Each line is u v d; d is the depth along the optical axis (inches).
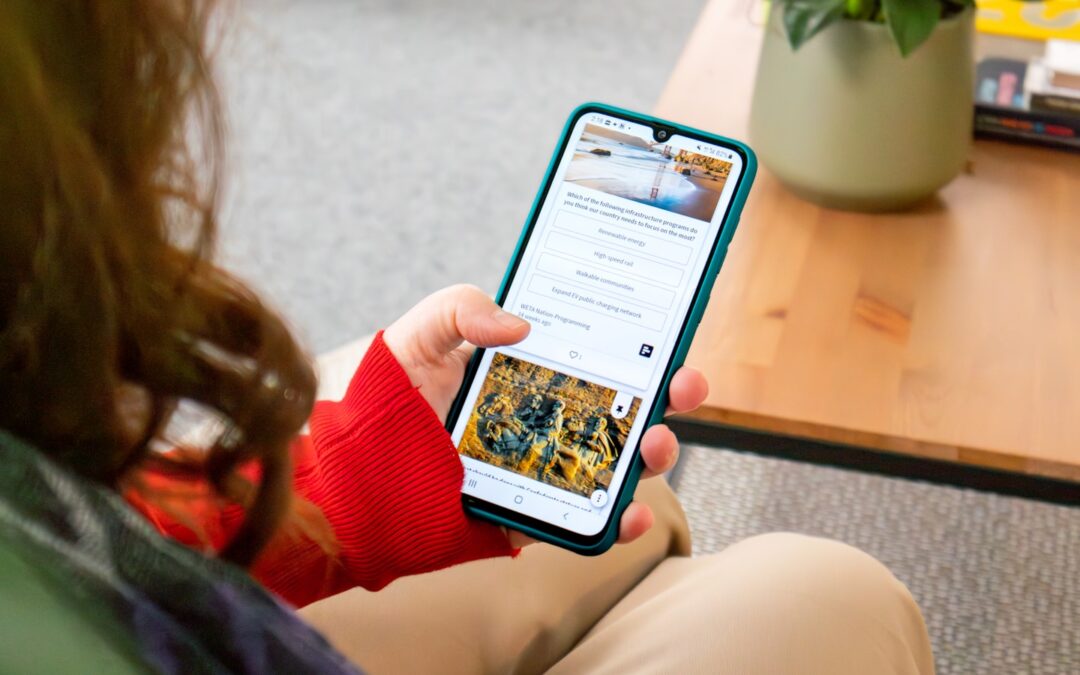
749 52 41.6
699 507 48.3
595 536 27.2
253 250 62.7
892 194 35.1
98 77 19.7
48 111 18.5
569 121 29.0
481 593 29.7
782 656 26.9
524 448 27.6
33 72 18.2
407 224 64.8
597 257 28.3
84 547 18.9
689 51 41.7
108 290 19.9
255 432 21.8
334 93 75.9
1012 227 35.5
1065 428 30.7
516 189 67.5
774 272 34.3
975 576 44.9
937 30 33.5
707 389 27.7
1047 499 30.5
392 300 59.6
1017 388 31.5
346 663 20.7
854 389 31.6
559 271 28.4
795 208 36.2
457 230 64.4
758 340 32.7
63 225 19.4
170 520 24.6
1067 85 37.9
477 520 27.6
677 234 28.3
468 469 27.7
